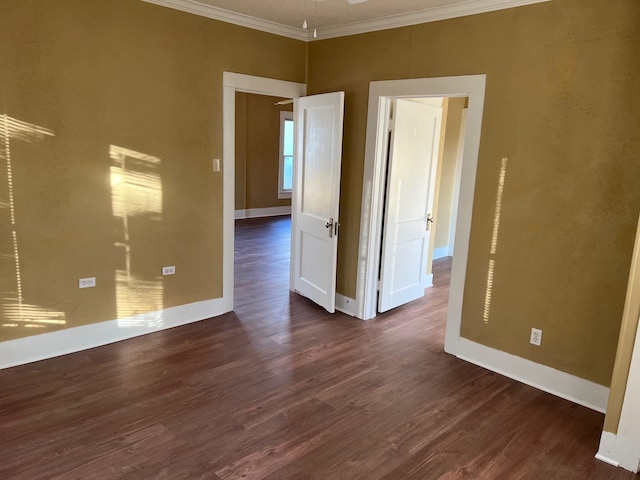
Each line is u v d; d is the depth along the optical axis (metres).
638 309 2.32
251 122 9.64
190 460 2.37
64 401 2.85
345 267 4.52
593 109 2.83
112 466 2.30
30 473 2.23
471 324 3.58
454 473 2.35
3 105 2.94
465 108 6.75
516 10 3.09
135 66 3.46
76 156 3.29
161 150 3.71
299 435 2.61
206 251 4.16
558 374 3.15
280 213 10.52
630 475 2.39
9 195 3.05
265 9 3.72
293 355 3.60
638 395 2.36
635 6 2.62
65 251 3.35
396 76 3.84
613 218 2.82
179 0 3.57
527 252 3.21
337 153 4.11
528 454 2.53
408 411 2.89
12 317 3.19
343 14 3.77
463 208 3.51
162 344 3.70
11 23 2.89
